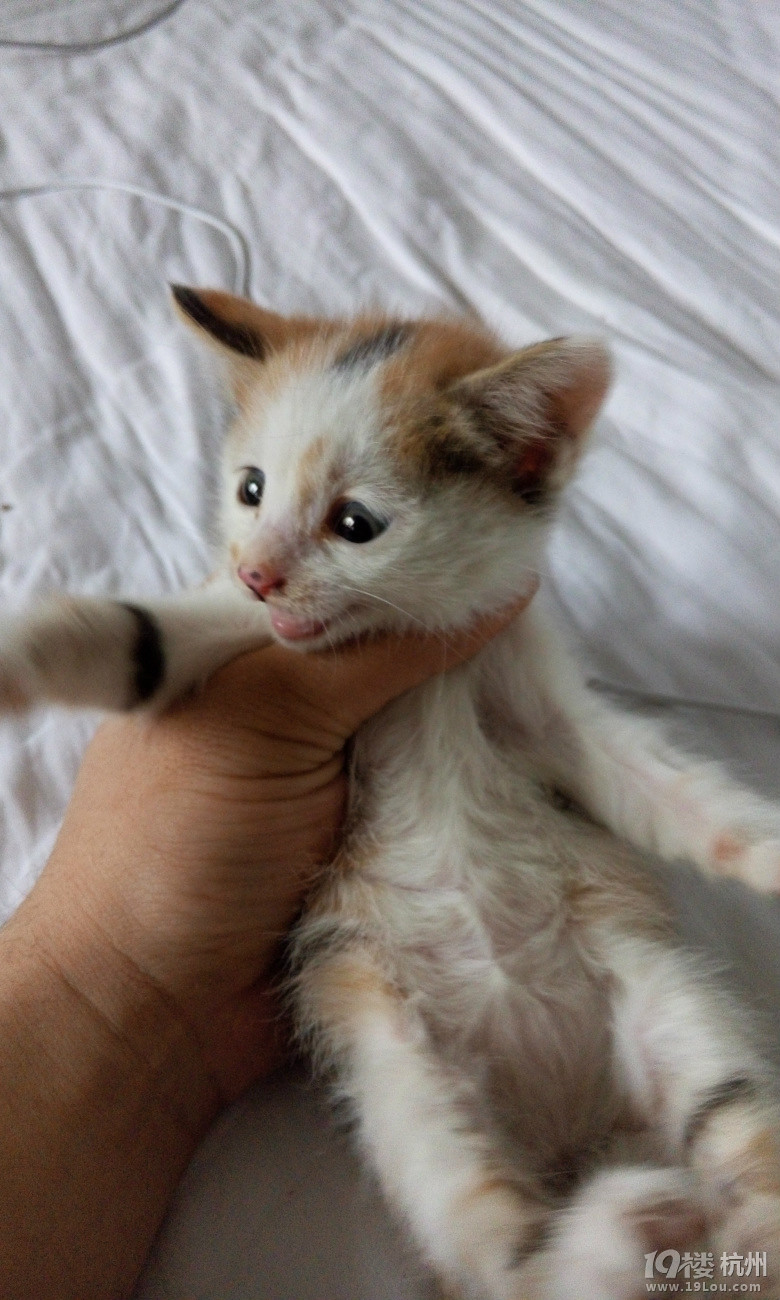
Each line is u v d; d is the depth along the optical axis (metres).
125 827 0.17
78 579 0.22
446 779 0.18
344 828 0.18
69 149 0.30
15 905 0.19
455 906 0.18
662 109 0.31
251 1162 0.16
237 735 0.17
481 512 0.18
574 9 0.35
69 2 0.35
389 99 0.32
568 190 0.29
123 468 0.24
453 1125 0.16
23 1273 0.14
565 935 0.18
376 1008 0.17
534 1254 0.15
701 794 0.18
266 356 0.19
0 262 0.27
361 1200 0.16
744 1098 0.16
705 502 0.23
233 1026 0.17
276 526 0.17
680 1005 0.17
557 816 0.19
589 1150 0.17
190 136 0.31
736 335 0.25
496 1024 0.17
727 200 0.28
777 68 0.32
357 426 0.17
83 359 0.26
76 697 0.16
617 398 0.24
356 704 0.17
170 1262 0.16
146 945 0.17
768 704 0.21
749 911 0.19
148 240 0.28
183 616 0.17
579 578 0.22
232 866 0.17
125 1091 0.16
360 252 0.28
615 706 0.20
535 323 0.26
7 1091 0.15
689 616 0.22
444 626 0.18
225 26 0.35
